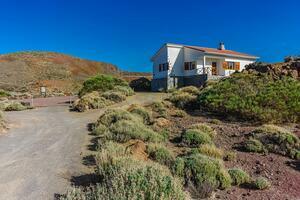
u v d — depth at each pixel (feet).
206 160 28.81
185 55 130.93
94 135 46.24
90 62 337.93
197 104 65.98
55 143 41.32
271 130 43.21
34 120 62.80
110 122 50.55
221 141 42.57
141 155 31.83
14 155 35.12
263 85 67.97
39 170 29.63
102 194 19.45
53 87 205.46
